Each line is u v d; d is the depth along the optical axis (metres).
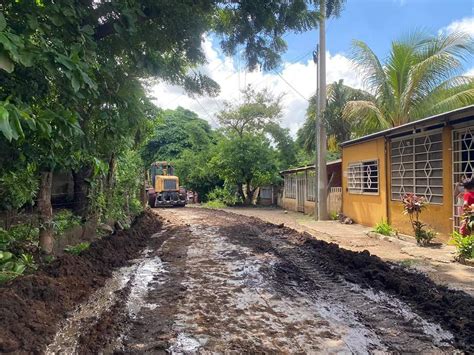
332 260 7.28
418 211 9.01
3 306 3.83
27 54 3.50
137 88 6.33
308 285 5.82
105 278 6.11
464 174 8.18
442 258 7.34
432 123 8.76
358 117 14.98
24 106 3.72
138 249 8.91
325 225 13.77
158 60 6.75
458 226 8.39
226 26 7.99
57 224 7.11
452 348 3.65
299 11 7.38
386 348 3.66
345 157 14.88
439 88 14.73
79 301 4.91
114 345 3.69
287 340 3.83
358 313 4.59
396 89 15.78
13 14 4.04
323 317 4.47
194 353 3.53
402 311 4.64
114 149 8.75
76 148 5.50
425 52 15.09
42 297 4.49
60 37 4.57
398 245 9.26
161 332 4.00
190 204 31.17
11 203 6.15
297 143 29.11
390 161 11.40
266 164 26.19
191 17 6.38
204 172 30.89
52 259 6.21
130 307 4.77
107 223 10.38
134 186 14.28
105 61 5.65
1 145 4.35
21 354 3.32
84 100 5.38
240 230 12.26
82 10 4.73
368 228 12.54
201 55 7.12
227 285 5.79
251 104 28.73
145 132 11.38
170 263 7.36
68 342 3.73
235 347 3.65
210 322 4.30
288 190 23.59
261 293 5.39
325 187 16.02
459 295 4.95
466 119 8.05
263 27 7.65
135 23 5.65
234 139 27.17
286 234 10.97
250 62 8.40
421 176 9.78
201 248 8.99
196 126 39.00
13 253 5.91
